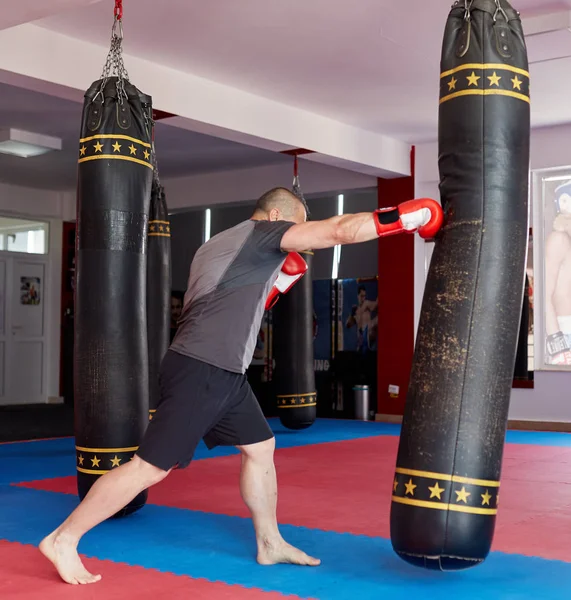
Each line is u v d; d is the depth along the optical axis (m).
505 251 2.79
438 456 2.74
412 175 9.80
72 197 12.65
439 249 2.86
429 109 8.26
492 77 2.83
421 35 6.17
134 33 6.09
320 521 4.17
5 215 12.23
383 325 10.13
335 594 2.91
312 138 8.36
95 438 4.05
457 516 2.72
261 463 3.28
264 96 7.75
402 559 3.06
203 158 10.34
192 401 2.94
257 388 12.08
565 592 2.96
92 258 4.09
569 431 8.88
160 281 6.75
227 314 2.97
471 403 2.74
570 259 9.01
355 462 6.47
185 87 7.02
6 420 10.34
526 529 4.02
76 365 4.14
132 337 4.13
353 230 2.71
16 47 5.74
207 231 13.48
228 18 5.83
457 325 2.77
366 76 7.18
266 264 2.99
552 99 7.89
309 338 8.61
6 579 3.08
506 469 6.16
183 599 2.83
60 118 8.48
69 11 5.62
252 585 3.01
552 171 9.12
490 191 2.79
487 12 2.87
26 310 12.66
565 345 9.01
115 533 3.88
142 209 4.21
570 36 6.04
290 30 6.08
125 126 4.16
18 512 4.41
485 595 2.92
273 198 3.13
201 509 4.48
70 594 2.89
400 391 9.97
